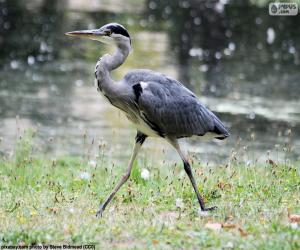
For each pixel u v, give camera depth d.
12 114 20.08
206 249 7.60
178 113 9.72
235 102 21.86
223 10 39.09
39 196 10.26
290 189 10.38
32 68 26.16
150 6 40.53
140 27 34.22
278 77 25.45
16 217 8.98
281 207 9.38
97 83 9.80
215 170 12.23
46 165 13.20
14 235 8.02
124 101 9.71
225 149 17.11
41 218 8.94
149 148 15.91
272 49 30.47
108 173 12.02
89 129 18.78
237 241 7.77
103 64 9.75
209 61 27.95
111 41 9.87
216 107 21.22
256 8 39.75
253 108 21.17
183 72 25.88
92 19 35.59
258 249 7.53
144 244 7.85
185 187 10.58
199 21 36.41
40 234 8.07
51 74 25.27
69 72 25.66
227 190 10.37
